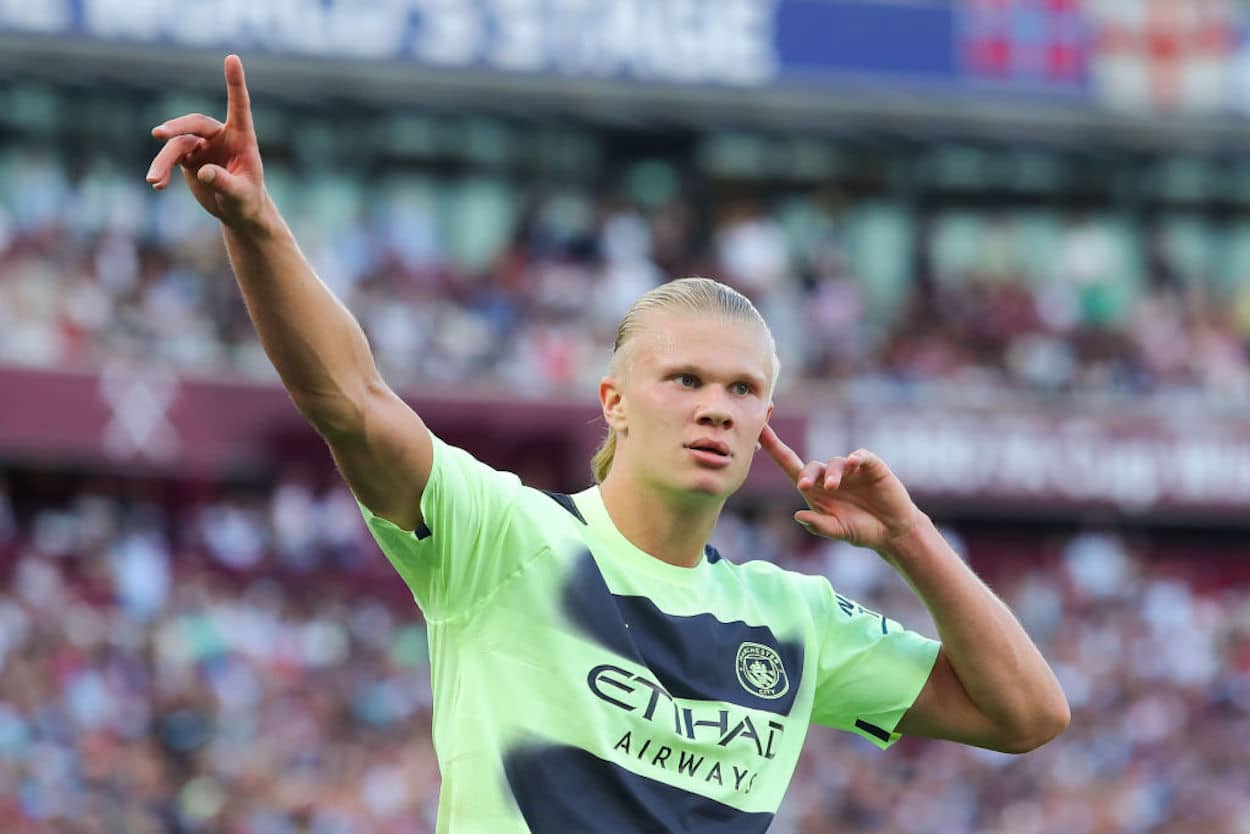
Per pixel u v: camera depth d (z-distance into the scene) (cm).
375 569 4847
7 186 5541
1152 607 5562
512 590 845
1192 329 6494
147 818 3794
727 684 871
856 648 944
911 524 912
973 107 6347
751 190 6506
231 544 4728
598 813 826
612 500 880
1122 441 5853
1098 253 6700
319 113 6062
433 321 5388
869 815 4266
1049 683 948
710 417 854
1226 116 6450
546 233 6034
